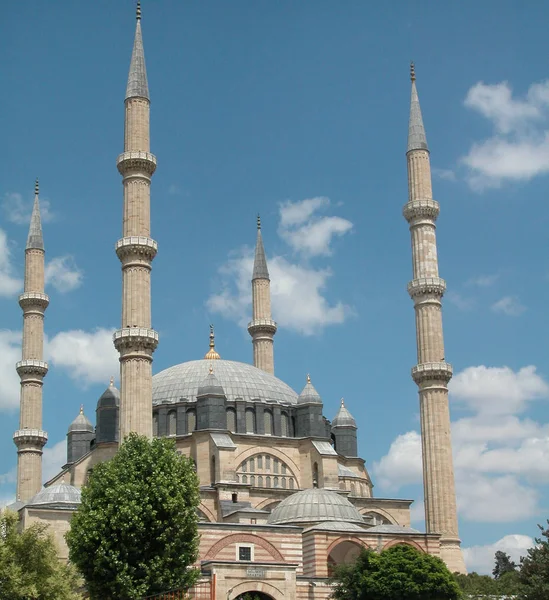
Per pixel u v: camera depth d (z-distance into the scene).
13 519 77.56
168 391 132.38
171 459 85.69
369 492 138.00
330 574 102.31
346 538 103.81
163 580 79.62
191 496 84.44
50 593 74.75
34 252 146.88
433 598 92.00
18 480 137.75
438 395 124.50
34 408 140.50
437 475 121.31
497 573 148.88
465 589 103.88
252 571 90.12
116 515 80.19
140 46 125.81
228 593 88.44
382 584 92.12
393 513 126.50
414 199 132.62
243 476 125.31
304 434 130.25
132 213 117.50
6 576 73.31
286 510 110.25
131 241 115.12
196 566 95.00
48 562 76.44
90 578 80.81
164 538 80.44
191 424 128.00
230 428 128.50
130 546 80.06
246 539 102.19
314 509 108.81
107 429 126.25
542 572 87.62
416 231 131.88
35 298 143.88
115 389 129.62
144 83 123.56
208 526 101.25
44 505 104.62
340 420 140.38
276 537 103.44
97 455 124.69
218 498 118.25
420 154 134.50
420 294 128.75
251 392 132.88
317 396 132.50
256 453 127.00
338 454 137.38
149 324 114.12
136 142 120.06
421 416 125.00
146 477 83.69
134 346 111.62
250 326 156.88
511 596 100.06
